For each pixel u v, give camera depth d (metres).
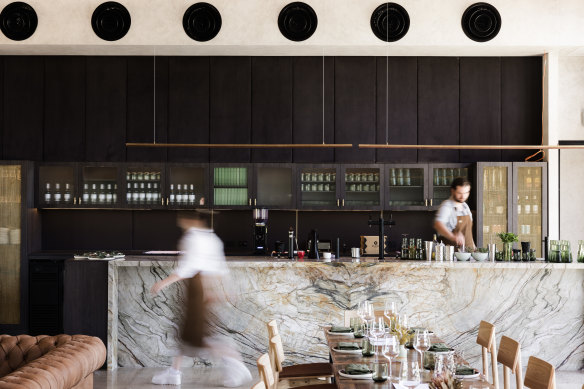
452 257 6.52
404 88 8.54
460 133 8.52
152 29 7.75
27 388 3.10
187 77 8.50
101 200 8.24
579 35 7.77
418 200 8.30
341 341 4.50
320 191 8.32
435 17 7.78
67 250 8.55
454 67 8.52
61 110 8.48
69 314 6.46
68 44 7.78
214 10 7.73
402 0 7.78
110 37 7.75
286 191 8.32
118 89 8.50
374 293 6.49
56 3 7.76
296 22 7.77
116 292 6.55
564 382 6.04
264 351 6.52
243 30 7.78
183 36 7.78
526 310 6.49
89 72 8.49
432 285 6.50
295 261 6.39
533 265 6.29
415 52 8.26
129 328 6.60
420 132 8.52
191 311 6.14
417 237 8.66
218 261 6.29
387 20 7.71
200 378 6.15
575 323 6.50
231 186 8.30
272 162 8.49
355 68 8.52
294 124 8.52
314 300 6.52
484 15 7.76
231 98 8.52
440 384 2.99
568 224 9.09
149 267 6.59
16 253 7.98
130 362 6.59
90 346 4.23
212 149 8.51
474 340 6.48
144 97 8.51
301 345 6.50
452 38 7.78
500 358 4.32
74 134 8.48
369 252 7.93
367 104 8.52
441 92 8.53
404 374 3.42
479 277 6.50
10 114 8.48
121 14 7.72
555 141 8.29
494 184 8.20
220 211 8.63
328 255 6.60
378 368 3.47
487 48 7.96
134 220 8.63
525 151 8.48
